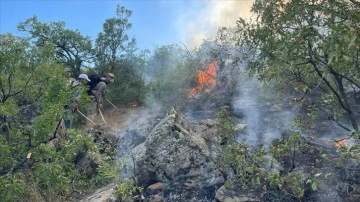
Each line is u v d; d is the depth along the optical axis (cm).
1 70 470
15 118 493
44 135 448
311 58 351
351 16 308
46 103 464
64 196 494
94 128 808
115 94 1144
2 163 444
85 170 557
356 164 426
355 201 398
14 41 472
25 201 464
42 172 432
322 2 341
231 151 461
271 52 384
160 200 463
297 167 448
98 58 1218
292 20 366
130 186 466
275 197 415
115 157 636
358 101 471
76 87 495
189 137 512
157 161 507
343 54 296
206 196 459
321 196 414
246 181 438
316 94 490
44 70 476
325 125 582
